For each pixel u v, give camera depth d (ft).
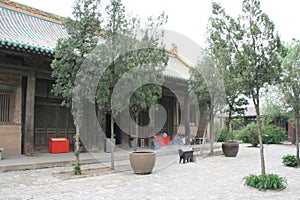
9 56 39.19
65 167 35.42
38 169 33.73
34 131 44.45
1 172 31.32
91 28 30.78
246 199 21.12
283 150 63.93
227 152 49.49
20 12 55.26
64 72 29.96
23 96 41.83
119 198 21.20
